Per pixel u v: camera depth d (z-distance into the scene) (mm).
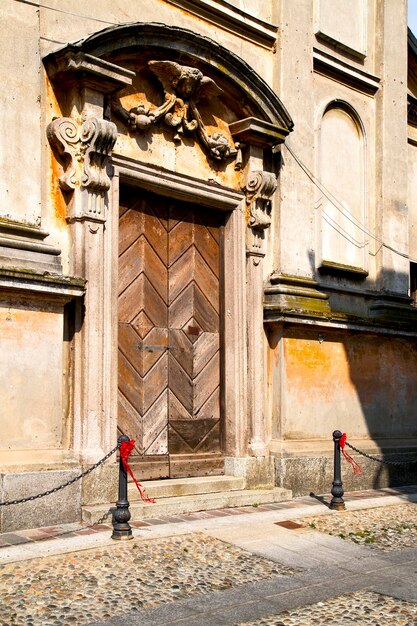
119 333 9633
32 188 8516
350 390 11828
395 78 13406
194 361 10422
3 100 8320
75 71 8695
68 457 8414
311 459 10906
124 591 6207
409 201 14305
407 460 12477
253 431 10547
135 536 7848
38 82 8664
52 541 7461
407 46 14094
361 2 13133
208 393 10555
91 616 5637
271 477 10570
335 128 12492
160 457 9914
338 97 12516
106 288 9008
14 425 8039
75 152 8844
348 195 12586
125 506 7711
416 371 13062
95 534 7793
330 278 12016
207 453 10430
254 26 11211
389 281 12883
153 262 10070
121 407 9570
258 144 10844
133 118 9508
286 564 7293
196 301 10531
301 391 11023
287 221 11234
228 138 10766
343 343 11758
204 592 6340
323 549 7875
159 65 9719
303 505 10055
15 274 7934
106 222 9102
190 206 10547
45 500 8070
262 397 10680
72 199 8852
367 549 7957
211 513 9289
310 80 11852
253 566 7156
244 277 10703
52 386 8391
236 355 10531
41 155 8688
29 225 8445
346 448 11617
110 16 9469
